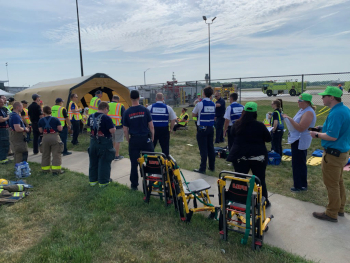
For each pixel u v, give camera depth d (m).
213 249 3.10
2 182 5.08
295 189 4.78
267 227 3.36
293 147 4.68
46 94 11.87
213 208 3.76
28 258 3.02
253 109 3.65
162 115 5.52
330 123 3.41
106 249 3.16
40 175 6.01
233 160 3.81
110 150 5.02
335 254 3.00
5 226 3.79
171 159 3.70
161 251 3.11
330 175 3.57
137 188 5.06
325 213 3.77
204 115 5.64
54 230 3.60
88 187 5.16
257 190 2.89
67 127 8.12
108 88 13.31
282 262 2.85
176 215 3.93
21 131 6.16
